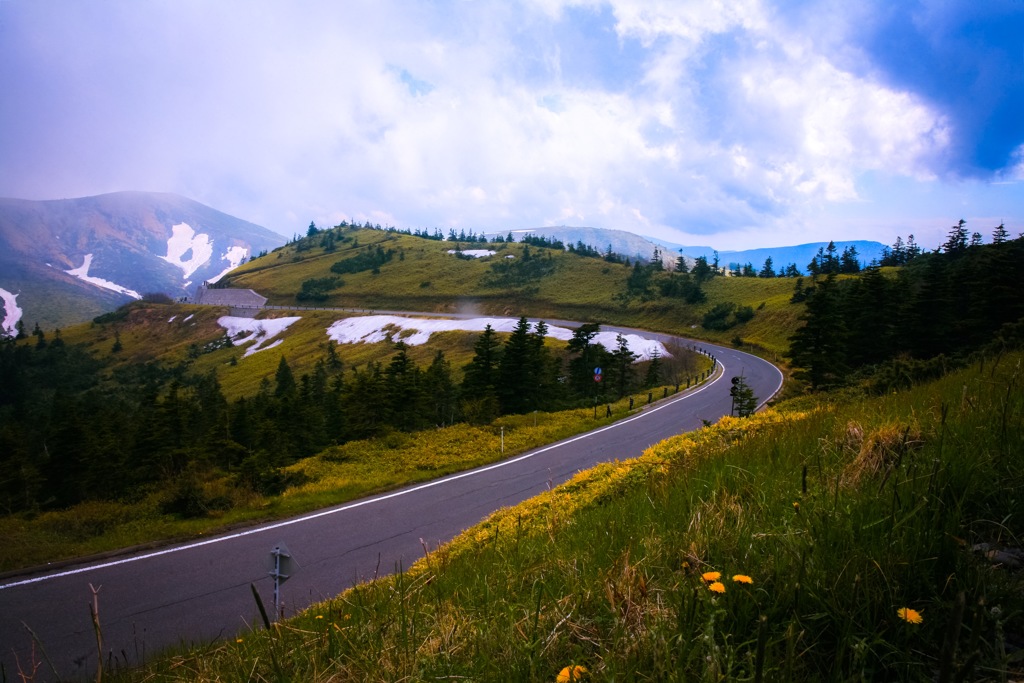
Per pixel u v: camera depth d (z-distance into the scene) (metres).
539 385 41.00
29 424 77.06
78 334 168.62
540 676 1.95
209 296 194.12
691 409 36.88
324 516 16.61
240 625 9.73
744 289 121.75
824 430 5.03
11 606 10.98
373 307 156.62
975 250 64.94
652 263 159.75
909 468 2.70
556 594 2.63
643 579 2.30
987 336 30.28
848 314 40.34
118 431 42.78
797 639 1.64
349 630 2.71
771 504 2.90
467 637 2.34
